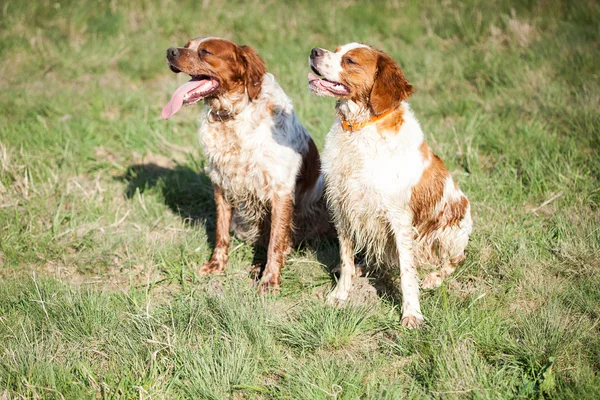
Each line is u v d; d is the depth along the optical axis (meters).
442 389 3.47
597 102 6.79
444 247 4.68
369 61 4.09
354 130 4.21
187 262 4.97
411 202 4.28
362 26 9.13
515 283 4.50
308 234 5.33
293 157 4.81
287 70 8.26
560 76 7.43
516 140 6.36
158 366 3.71
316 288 4.71
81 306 4.21
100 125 7.18
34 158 6.30
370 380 3.63
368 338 4.07
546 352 3.70
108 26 9.20
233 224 5.32
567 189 5.55
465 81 7.81
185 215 5.77
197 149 6.71
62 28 9.26
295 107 7.28
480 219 5.22
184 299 4.38
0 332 4.05
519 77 7.50
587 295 4.28
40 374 3.60
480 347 3.84
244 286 4.64
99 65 8.53
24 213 5.54
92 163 6.43
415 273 4.26
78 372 3.71
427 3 9.62
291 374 3.69
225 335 4.00
